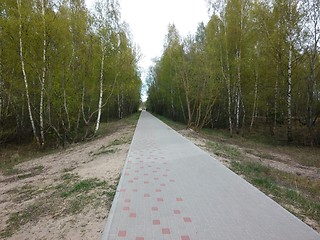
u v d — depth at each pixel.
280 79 17.78
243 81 19.81
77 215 4.02
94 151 10.62
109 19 16.45
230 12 18.11
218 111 24.66
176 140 11.79
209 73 17.47
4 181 7.64
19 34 12.64
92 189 5.16
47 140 16.42
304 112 19.80
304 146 15.82
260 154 12.64
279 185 6.11
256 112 26.47
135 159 7.58
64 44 13.80
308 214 3.94
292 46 15.80
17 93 15.90
